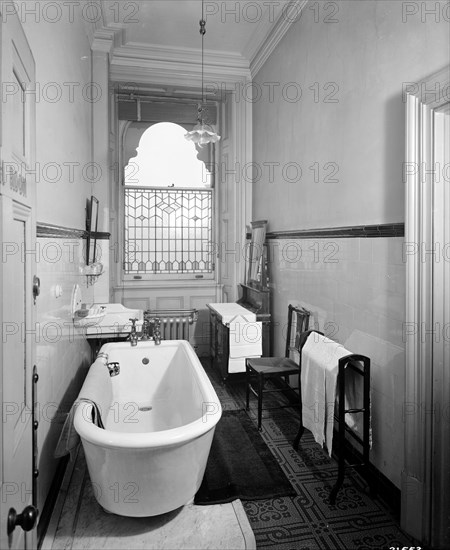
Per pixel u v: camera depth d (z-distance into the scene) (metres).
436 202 1.89
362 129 2.57
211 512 2.18
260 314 4.20
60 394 2.49
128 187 5.29
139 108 5.11
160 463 1.93
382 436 2.36
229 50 4.64
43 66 2.09
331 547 1.96
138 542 1.96
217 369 4.57
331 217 2.99
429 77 1.88
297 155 3.62
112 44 4.36
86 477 2.52
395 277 2.24
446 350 1.92
